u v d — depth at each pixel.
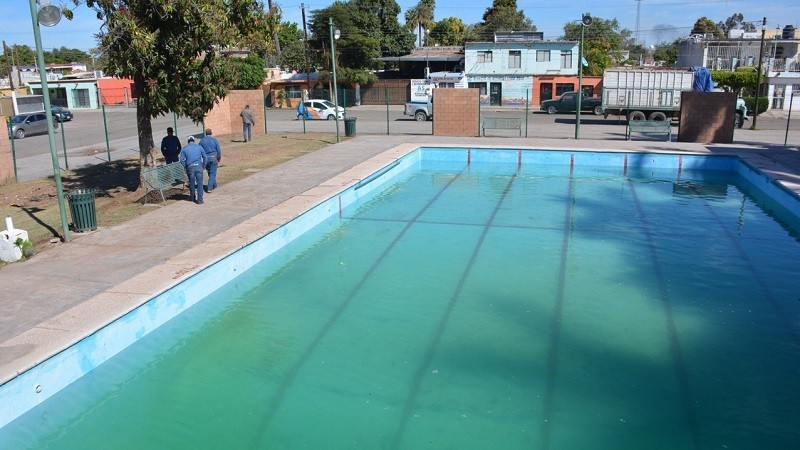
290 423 6.05
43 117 32.56
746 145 22.83
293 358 7.36
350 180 15.68
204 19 12.42
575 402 6.34
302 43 59.19
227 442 5.78
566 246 11.60
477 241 11.95
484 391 6.55
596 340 7.71
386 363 7.19
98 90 56.53
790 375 6.87
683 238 12.14
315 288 9.56
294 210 12.56
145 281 8.48
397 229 12.89
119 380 6.92
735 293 9.27
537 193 16.44
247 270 10.32
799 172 16.88
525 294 9.24
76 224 11.16
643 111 32.59
